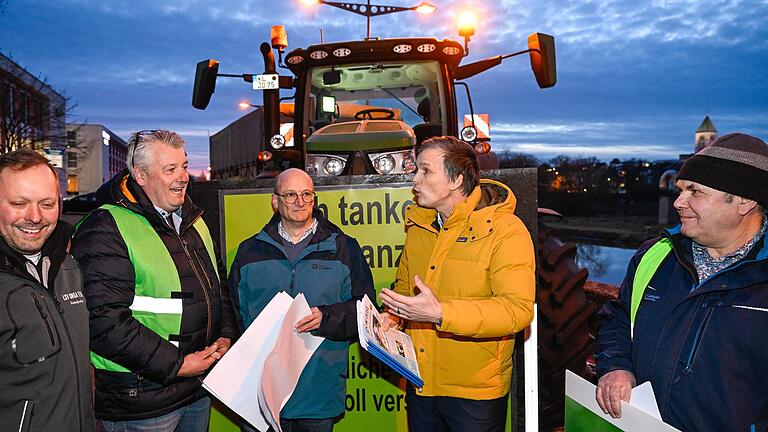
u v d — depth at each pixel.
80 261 1.82
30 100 33.94
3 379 1.45
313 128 4.64
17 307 1.46
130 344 1.80
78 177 72.12
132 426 1.95
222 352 2.08
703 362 1.46
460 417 2.00
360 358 2.78
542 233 3.27
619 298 1.86
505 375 2.04
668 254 1.66
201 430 2.20
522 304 1.82
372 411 2.79
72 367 1.59
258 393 1.83
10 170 1.46
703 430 1.45
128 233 1.89
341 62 4.48
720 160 1.42
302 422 2.36
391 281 2.76
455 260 1.97
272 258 2.30
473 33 4.44
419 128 4.55
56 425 1.53
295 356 2.08
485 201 2.11
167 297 1.94
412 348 2.04
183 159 1.95
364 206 2.75
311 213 2.30
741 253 1.48
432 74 4.59
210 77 4.01
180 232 2.05
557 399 3.02
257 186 2.79
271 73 4.11
